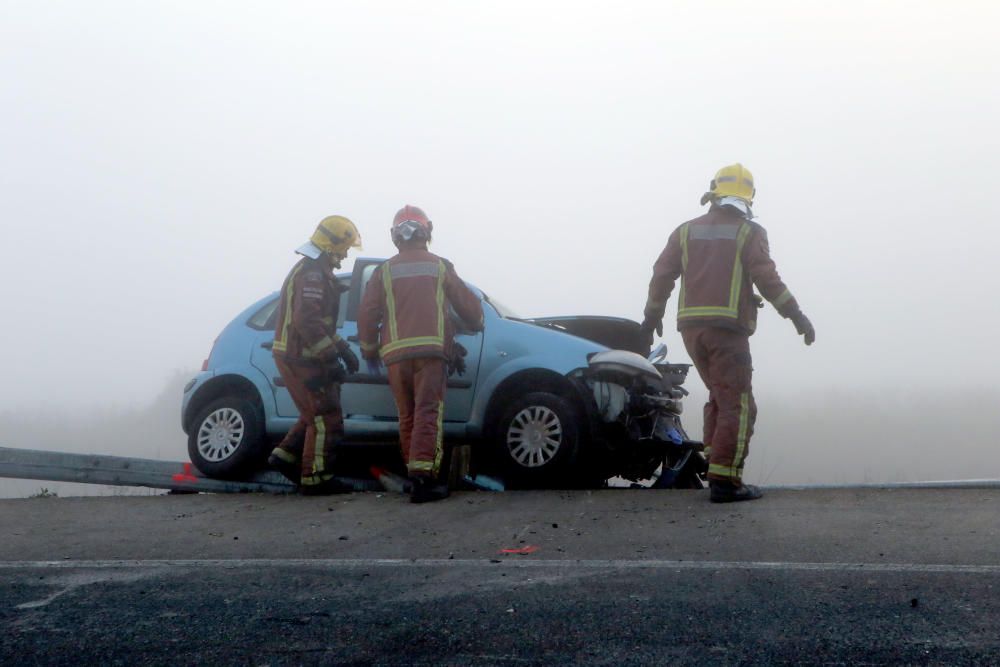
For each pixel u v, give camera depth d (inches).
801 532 218.2
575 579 180.1
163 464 334.0
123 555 219.6
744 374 269.1
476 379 319.3
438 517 257.3
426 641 146.7
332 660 139.9
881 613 151.9
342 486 315.6
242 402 332.2
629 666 133.7
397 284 292.7
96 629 156.5
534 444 309.7
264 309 345.4
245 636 151.3
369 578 187.3
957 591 162.4
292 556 213.2
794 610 155.3
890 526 221.6
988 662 129.8
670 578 178.2
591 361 312.5
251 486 329.1
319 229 305.6
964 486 283.0
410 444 286.0
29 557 220.1
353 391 327.6
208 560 210.1
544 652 140.3
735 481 263.9
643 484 346.0
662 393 320.8
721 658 135.3
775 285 264.7
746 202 273.1
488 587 176.6
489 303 330.0
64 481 332.8
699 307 269.1
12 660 142.9
